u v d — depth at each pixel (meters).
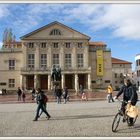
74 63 89.00
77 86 87.31
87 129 13.64
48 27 88.94
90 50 91.88
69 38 89.12
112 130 12.84
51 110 25.11
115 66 121.44
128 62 122.06
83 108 26.81
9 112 23.75
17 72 89.00
